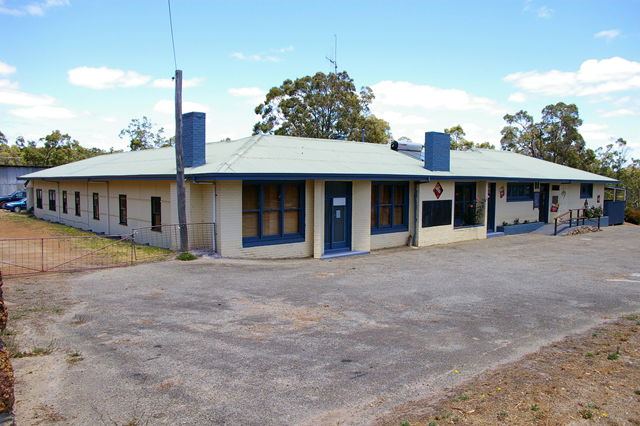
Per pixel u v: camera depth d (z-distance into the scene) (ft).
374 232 58.23
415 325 25.80
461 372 19.12
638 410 15.49
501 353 21.49
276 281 36.24
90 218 74.79
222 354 20.74
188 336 23.04
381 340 23.08
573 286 36.78
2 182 134.10
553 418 14.96
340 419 15.23
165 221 53.11
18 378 17.84
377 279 38.27
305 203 50.57
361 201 54.70
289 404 16.20
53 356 20.12
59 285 33.22
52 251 51.57
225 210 44.78
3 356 13.94
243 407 15.94
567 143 150.92
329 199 53.21
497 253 55.31
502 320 27.04
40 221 91.71
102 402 16.11
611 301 32.01
